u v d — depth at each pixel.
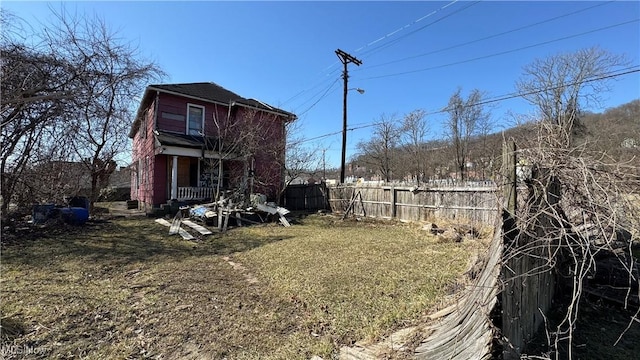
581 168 2.20
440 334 2.46
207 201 13.49
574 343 2.64
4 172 7.77
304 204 15.75
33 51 6.42
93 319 3.43
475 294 2.22
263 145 14.70
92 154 10.92
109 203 17.42
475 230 8.05
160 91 13.29
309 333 3.10
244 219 10.60
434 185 10.15
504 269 2.05
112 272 5.13
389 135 27.42
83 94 6.12
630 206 2.08
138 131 17.23
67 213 9.24
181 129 14.02
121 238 7.87
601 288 3.39
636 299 3.17
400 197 11.27
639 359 2.42
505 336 1.99
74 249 6.59
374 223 11.02
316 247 6.88
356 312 3.48
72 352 2.79
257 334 3.11
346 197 13.44
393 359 2.42
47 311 3.57
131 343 2.96
